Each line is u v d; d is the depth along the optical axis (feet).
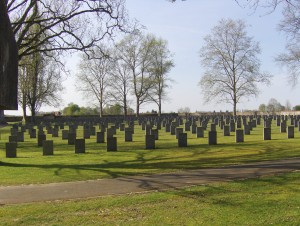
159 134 113.70
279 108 306.96
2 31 11.50
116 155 60.85
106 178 39.88
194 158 54.60
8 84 12.84
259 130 122.11
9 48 12.78
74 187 35.76
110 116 272.92
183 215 26.53
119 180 38.58
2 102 11.78
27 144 91.40
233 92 234.38
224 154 58.49
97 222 25.45
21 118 264.52
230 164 47.52
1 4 11.48
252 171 41.47
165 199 30.45
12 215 26.94
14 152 62.39
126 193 32.83
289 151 59.82
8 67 12.64
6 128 173.17
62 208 28.43
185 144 73.31
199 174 40.70
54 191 34.22
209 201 29.66
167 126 125.70
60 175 42.01
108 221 25.63
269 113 275.80
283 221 24.85
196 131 108.88
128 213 27.25
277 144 71.92
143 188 34.50
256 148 65.82
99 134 88.33
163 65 269.23
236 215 26.27
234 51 230.68
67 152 68.64
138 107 269.23
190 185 35.06
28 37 64.18
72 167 47.88
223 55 230.89
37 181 38.96
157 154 61.05
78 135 118.62
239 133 80.43
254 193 31.76
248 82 231.71
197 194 31.68
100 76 265.54
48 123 181.88
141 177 39.91
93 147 77.20
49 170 45.85
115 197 31.32
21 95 199.21
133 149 70.33
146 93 268.21
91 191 33.91
